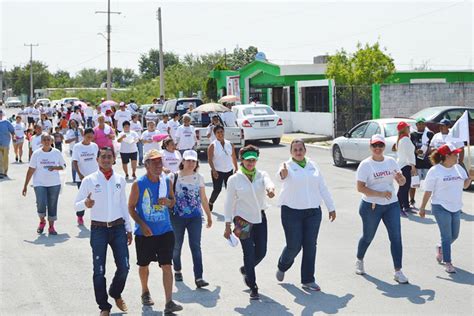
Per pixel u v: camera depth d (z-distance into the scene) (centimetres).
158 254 713
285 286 800
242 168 763
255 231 770
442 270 854
